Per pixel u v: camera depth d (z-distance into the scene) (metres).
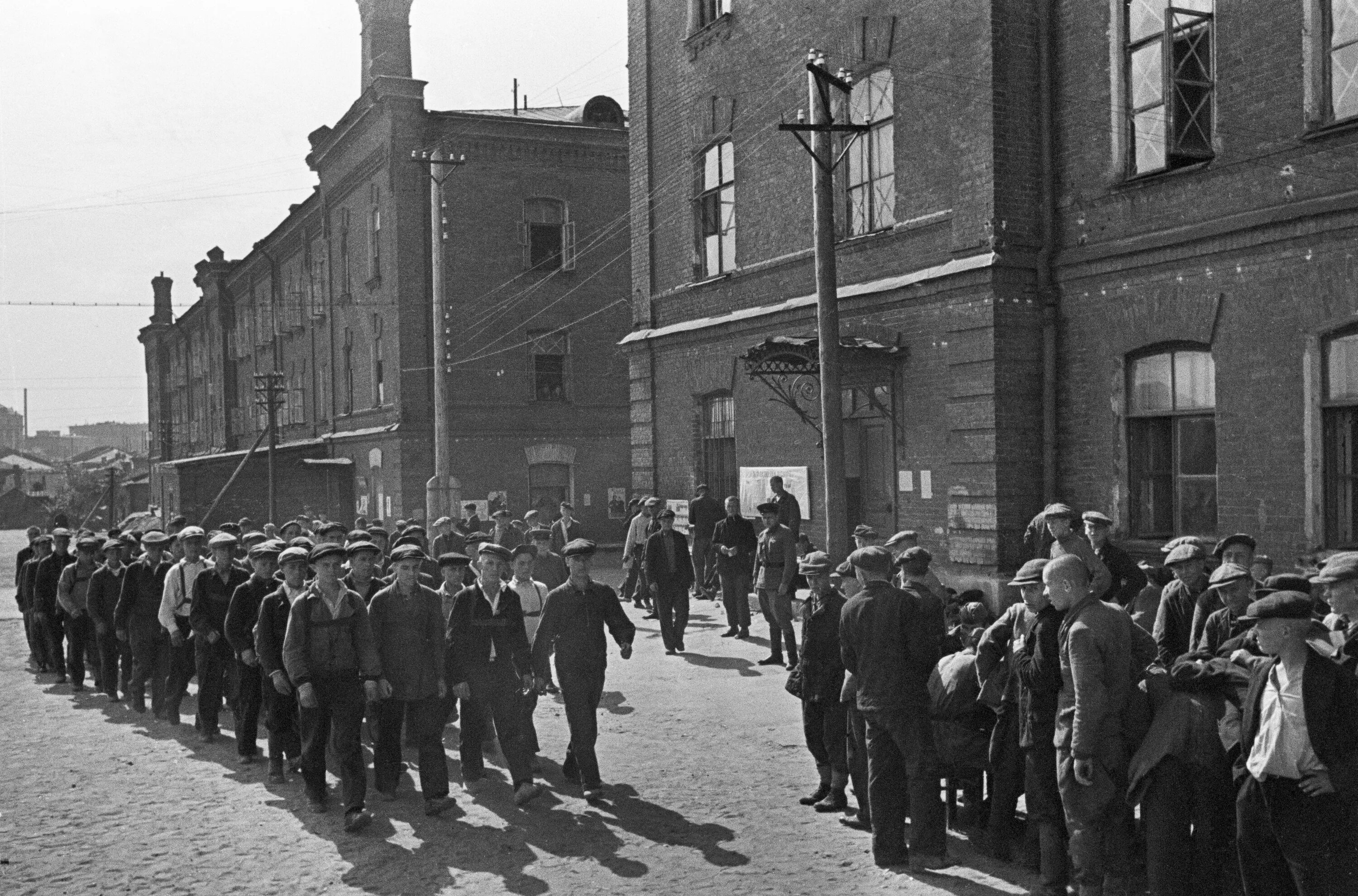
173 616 10.96
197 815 8.01
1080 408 13.36
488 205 31.77
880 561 6.70
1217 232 11.57
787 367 16.70
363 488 34.28
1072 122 13.45
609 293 33.38
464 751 8.55
